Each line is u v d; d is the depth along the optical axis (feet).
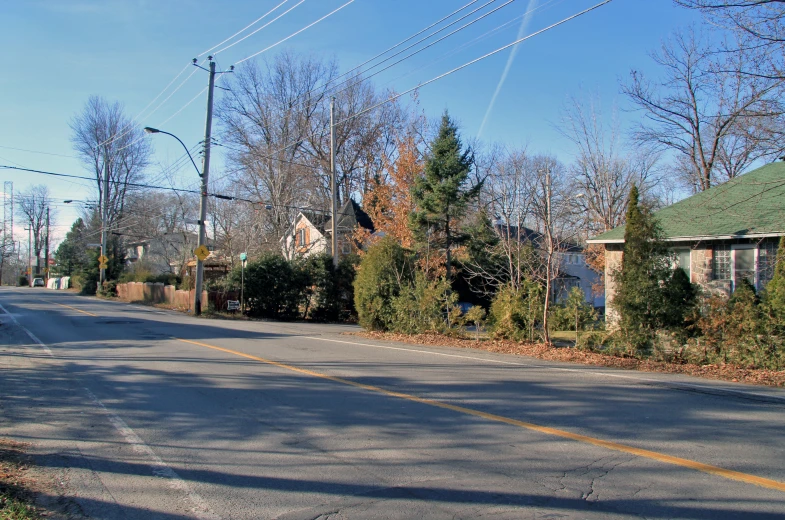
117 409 26.48
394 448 20.20
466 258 97.25
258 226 128.88
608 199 94.94
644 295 42.55
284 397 28.63
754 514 14.62
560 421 23.91
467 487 16.47
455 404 26.99
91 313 93.25
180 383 32.37
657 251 43.37
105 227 164.04
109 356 43.52
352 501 15.53
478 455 19.40
